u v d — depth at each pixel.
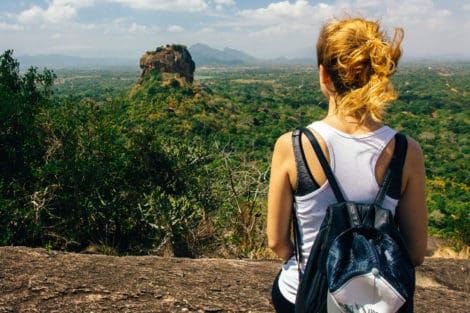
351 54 1.36
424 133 116.00
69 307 2.76
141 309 2.81
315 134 1.44
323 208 1.43
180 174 15.51
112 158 15.34
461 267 5.40
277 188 1.49
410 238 1.50
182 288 3.16
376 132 1.43
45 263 3.32
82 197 13.49
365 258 1.29
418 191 1.45
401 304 1.25
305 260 1.49
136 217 14.44
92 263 3.43
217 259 3.99
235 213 10.24
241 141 84.25
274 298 1.76
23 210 11.80
